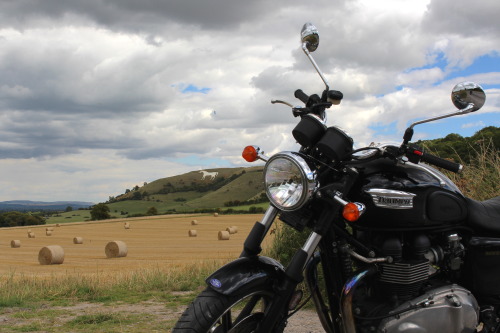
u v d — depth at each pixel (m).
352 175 2.88
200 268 9.53
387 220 3.03
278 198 2.74
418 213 3.05
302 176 2.66
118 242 21.88
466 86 2.88
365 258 3.02
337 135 2.85
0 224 96.50
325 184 2.96
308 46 3.22
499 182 5.98
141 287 7.65
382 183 3.06
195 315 2.59
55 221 104.88
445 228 3.21
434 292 3.16
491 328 3.37
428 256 3.21
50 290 7.57
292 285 2.77
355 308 3.10
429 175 3.19
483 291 3.30
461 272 3.35
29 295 7.25
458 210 3.21
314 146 2.94
